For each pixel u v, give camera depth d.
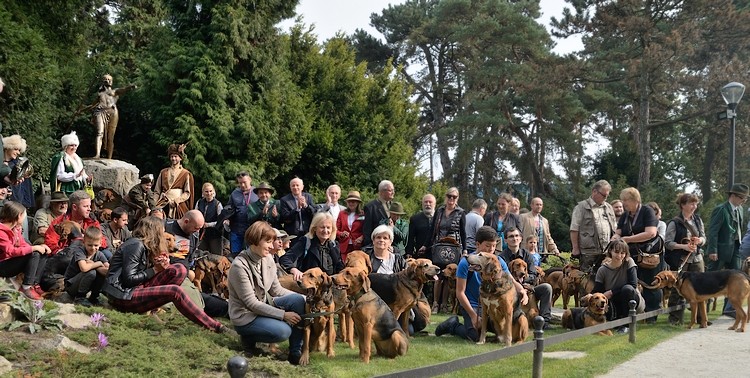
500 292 6.72
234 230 9.67
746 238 10.44
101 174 12.36
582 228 9.44
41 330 5.09
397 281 6.59
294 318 5.50
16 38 13.91
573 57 30.33
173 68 18.16
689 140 38.59
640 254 8.94
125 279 6.04
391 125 24.42
